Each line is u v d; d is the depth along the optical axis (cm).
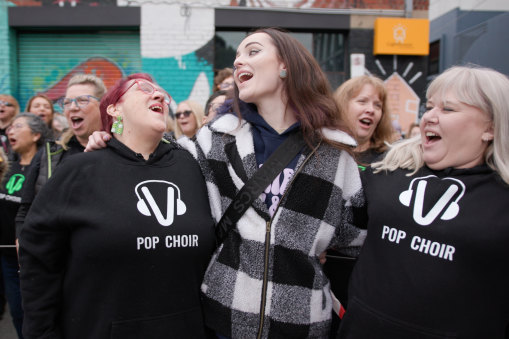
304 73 141
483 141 123
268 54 138
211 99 272
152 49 575
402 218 126
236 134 146
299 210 136
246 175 139
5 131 365
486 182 119
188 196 137
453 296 113
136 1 569
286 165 140
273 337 128
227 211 139
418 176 133
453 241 115
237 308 130
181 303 129
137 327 123
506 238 110
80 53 591
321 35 604
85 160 131
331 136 144
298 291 131
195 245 131
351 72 589
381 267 128
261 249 132
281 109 146
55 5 564
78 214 123
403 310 118
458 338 111
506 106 116
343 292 179
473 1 614
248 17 576
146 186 131
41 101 376
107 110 138
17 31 584
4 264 246
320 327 135
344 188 149
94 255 121
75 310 126
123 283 122
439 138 128
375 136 230
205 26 576
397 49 579
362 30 588
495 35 560
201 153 151
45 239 126
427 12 591
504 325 113
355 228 152
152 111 135
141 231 123
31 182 214
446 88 125
